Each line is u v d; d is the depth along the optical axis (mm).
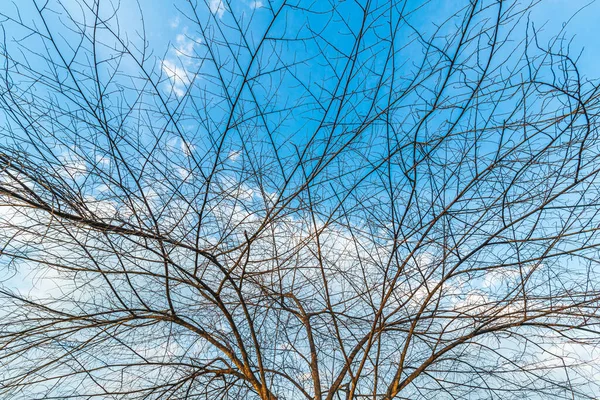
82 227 3822
